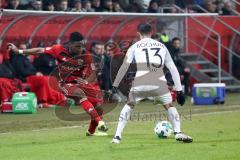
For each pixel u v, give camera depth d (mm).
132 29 65688
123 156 28609
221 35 74625
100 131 35875
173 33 69688
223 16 74750
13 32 58219
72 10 61406
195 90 57375
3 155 29391
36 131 38562
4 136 36188
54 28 59969
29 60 56344
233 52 73062
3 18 53781
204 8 75312
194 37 72625
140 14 58750
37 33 59750
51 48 35344
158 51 32094
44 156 28984
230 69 74000
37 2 59750
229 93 70250
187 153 29281
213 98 57094
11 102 50531
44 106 53875
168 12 70062
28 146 32125
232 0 77562
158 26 67375
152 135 35875
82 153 29594
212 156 28469
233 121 43312
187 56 70812
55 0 61469
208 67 72125
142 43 32281
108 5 65000
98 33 63906
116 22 63031
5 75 53344
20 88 53750
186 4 74375
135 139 34094
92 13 56062
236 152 29547
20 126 41312
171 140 33656
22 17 54094
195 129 38719
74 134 36781
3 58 55375
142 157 28312
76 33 35250
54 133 37375
